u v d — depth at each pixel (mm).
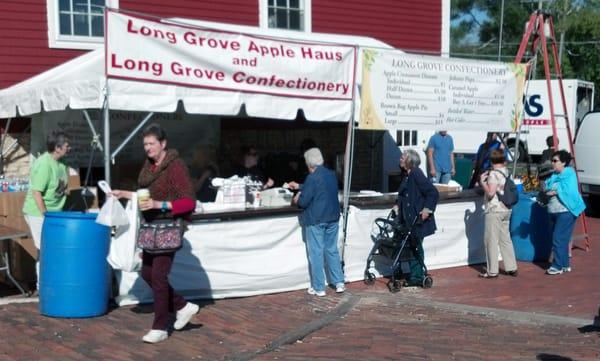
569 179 9758
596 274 9836
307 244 8477
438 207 10133
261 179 11453
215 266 7965
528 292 8719
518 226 10891
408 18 16562
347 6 15539
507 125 10477
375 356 6129
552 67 36031
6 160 11344
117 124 11453
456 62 9633
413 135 17344
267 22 14289
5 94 9562
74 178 9094
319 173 8320
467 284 9203
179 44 7301
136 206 6387
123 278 7543
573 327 7125
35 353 6016
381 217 9391
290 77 8086
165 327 6445
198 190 9992
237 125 14047
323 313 7637
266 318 7375
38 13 11688
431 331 6965
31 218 7824
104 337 6492
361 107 8664
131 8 12586
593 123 16578
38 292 7504
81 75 9078
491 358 6070
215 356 6094
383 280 9328
